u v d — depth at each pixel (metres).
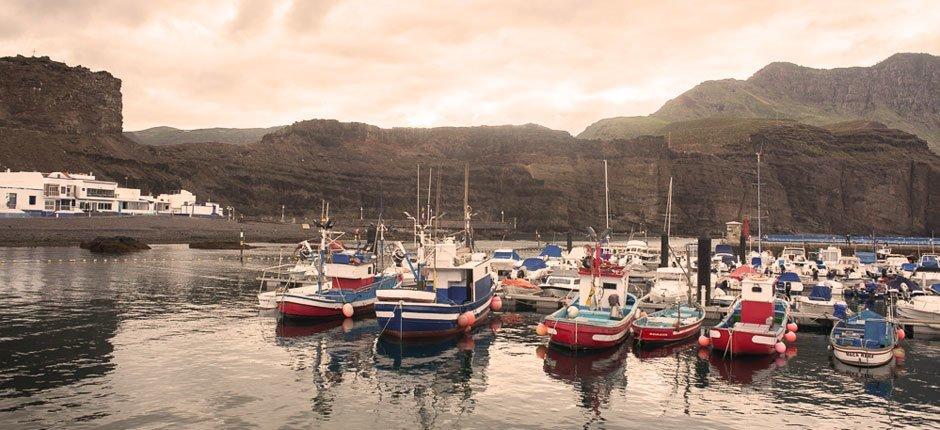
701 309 47.59
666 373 34.19
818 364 36.28
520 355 38.06
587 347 38.41
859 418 27.27
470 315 43.00
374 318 49.66
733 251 117.25
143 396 28.64
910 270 83.50
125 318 48.31
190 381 31.22
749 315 39.75
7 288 64.62
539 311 55.25
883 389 31.42
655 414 27.66
